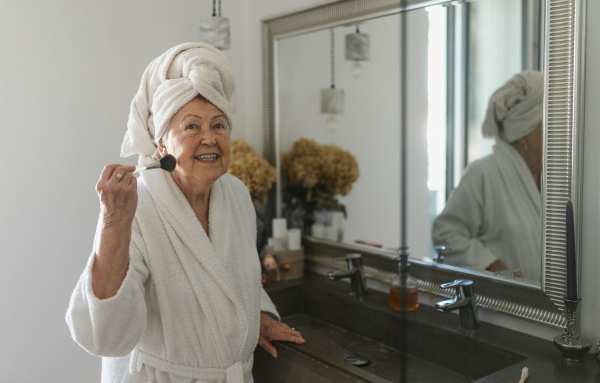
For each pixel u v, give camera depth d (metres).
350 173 1.94
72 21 1.80
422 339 1.22
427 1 1.65
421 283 1.49
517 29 1.57
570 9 1.13
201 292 1.17
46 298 1.84
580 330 1.20
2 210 1.74
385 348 1.61
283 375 1.40
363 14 1.76
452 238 1.63
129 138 1.23
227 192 1.33
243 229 1.33
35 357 1.83
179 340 1.16
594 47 1.12
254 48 2.18
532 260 1.43
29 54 1.74
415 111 1.76
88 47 1.84
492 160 1.57
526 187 1.50
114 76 1.90
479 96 1.63
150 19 1.96
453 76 1.68
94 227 1.91
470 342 1.25
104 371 1.23
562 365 1.14
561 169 1.18
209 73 1.15
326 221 2.02
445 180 1.68
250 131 2.23
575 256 1.14
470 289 1.27
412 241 1.75
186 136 1.13
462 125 1.66
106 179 0.94
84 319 0.98
